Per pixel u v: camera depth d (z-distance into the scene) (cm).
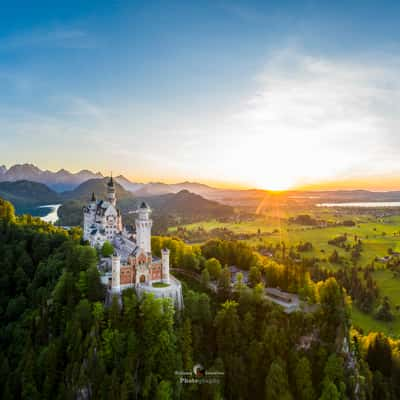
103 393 8706
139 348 9925
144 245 14938
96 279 11544
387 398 11438
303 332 11438
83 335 9894
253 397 10269
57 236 17238
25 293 13925
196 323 11719
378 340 13162
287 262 15375
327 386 9750
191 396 9825
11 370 10519
